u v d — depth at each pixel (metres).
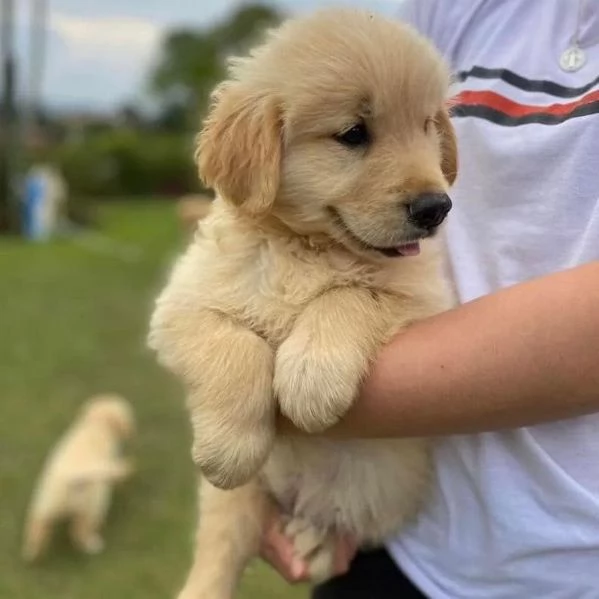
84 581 0.82
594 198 0.30
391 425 0.30
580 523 0.30
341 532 0.38
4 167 3.01
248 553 0.40
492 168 0.33
